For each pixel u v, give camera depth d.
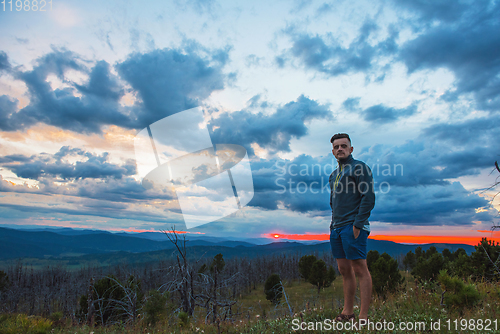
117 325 5.63
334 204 3.35
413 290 4.35
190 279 7.23
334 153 3.44
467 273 8.59
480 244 8.61
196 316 6.70
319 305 4.15
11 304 24.31
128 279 8.78
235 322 4.26
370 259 28.33
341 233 3.13
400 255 44.75
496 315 3.15
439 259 16.78
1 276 29.05
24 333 4.29
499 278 5.39
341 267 3.30
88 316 6.62
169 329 4.82
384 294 4.81
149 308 6.35
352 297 3.23
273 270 58.50
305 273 34.25
